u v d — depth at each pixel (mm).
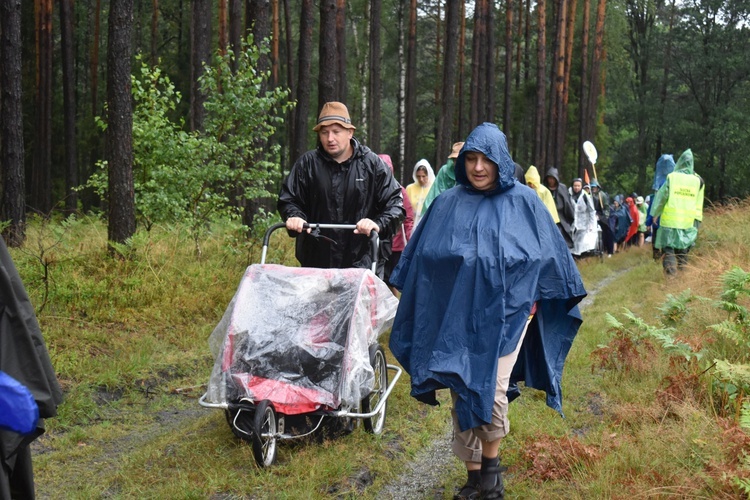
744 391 5020
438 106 45938
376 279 5184
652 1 44688
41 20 27328
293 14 41500
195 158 11859
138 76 33719
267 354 4750
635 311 9328
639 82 54562
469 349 3648
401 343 3904
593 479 4023
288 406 4590
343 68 25031
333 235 5961
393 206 6012
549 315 3949
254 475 4383
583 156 35281
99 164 13172
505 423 3764
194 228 11398
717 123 48656
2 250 2742
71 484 4441
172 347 7480
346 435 5031
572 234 15922
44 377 2717
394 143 52156
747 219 17812
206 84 11898
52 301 7992
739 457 3803
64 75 24750
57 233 10492
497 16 47406
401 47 41625
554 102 34094
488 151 3758
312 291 4988
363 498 4156
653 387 5715
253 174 11781
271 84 28797
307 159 6008
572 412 5387
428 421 5441
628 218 23172
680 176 10969
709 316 7125
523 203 3820
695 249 13492
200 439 5016
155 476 4461
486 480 3867
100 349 7082
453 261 3754
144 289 8648
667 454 4277
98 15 31578
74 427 5414
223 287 9422
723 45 50312
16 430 2455
